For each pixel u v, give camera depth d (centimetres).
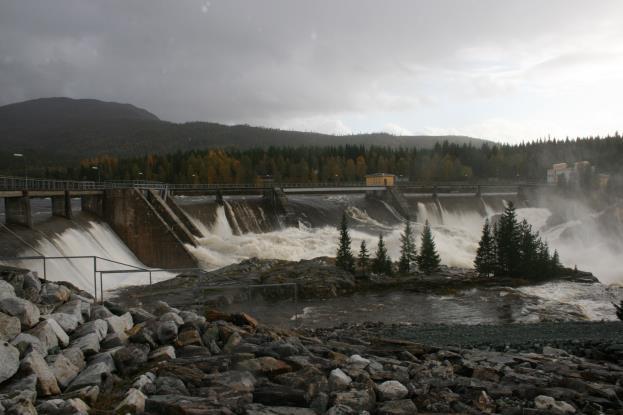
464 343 2750
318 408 1142
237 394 1145
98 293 4762
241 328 1853
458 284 6150
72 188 6900
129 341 1435
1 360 1046
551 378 1537
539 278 6606
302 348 1581
